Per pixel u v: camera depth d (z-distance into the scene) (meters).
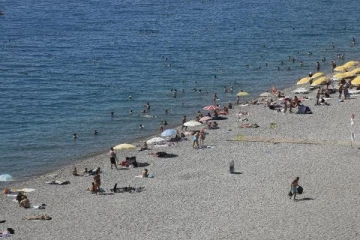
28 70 132.75
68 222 56.00
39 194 64.31
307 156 71.00
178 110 100.69
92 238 52.25
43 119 96.81
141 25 193.12
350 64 121.62
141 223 54.97
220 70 128.88
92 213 57.91
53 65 137.88
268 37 167.50
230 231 52.16
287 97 99.31
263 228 52.38
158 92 112.00
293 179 64.06
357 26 184.50
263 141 77.56
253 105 98.50
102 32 182.38
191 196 60.97
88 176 70.06
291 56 142.50
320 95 100.44
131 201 60.53
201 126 87.19
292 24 189.00
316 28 181.50
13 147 83.81
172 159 73.19
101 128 91.94
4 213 58.88
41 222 56.22
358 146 74.00
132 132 89.81
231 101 105.25
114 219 56.19
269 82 118.69
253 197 59.75
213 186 63.38
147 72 128.38
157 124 93.44
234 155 73.00
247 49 151.38
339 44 157.12
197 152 75.06
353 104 94.25
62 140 86.56
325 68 130.12
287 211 55.81
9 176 69.62
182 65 134.38
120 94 111.12
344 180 62.94
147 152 76.69
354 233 50.44
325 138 77.81
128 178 67.62
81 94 111.62
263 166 68.56
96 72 129.50
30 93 112.81
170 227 53.72
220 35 171.38
